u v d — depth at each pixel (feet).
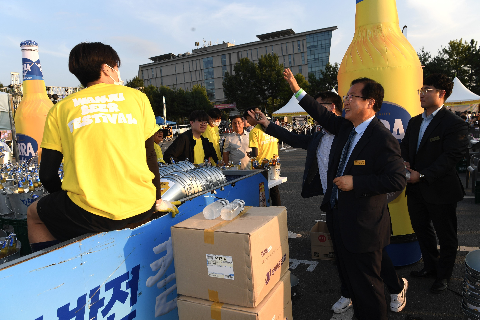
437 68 113.39
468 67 115.03
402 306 8.47
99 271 5.08
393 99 10.34
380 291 6.77
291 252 12.90
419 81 10.61
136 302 5.82
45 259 4.28
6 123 22.88
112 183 5.13
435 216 9.09
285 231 6.59
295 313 8.72
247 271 5.22
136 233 5.76
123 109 5.41
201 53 329.93
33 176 8.32
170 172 8.68
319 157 9.32
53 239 5.72
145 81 367.86
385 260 8.13
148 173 5.68
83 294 4.82
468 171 22.03
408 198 9.88
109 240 5.24
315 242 11.98
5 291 3.83
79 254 4.75
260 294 5.44
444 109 9.20
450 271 9.20
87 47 5.50
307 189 9.62
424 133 9.30
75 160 4.95
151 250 6.11
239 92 151.12
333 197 7.10
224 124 108.47
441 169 8.55
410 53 10.44
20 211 7.57
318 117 7.88
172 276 6.72
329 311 8.75
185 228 5.72
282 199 22.17
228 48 315.58
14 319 3.92
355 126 6.94
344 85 11.18
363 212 6.42
